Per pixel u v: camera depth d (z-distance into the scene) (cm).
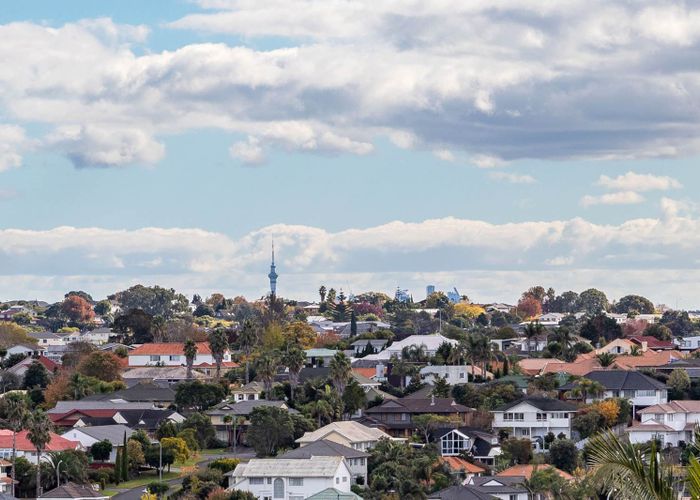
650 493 3831
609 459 3916
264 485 19112
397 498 18650
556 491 18300
